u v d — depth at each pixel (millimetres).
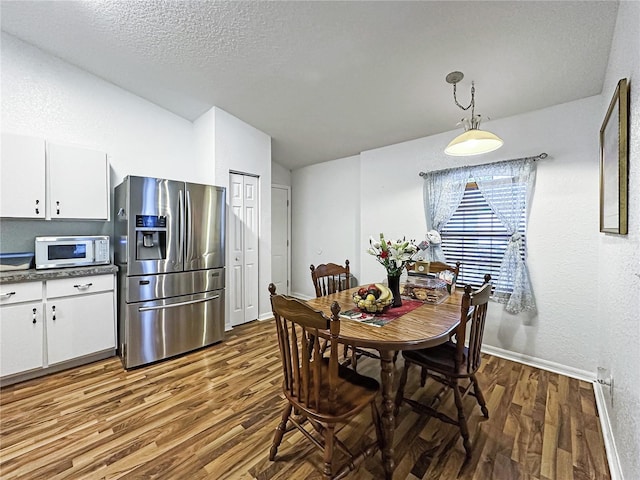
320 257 4773
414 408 1739
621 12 1494
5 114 2459
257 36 2100
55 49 2574
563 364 2432
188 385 2230
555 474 1425
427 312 1826
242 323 3629
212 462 1500
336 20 1885
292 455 1553
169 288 2695
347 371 1629
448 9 1689
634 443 1176
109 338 2627
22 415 1855
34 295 2250
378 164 3771
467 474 1428
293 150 4262
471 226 2941
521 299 2557
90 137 2893
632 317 1272
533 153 2559
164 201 2648
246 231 3654
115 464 1478
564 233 2412
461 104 2605
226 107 3199
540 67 2053
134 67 2672
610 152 1663
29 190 2361
